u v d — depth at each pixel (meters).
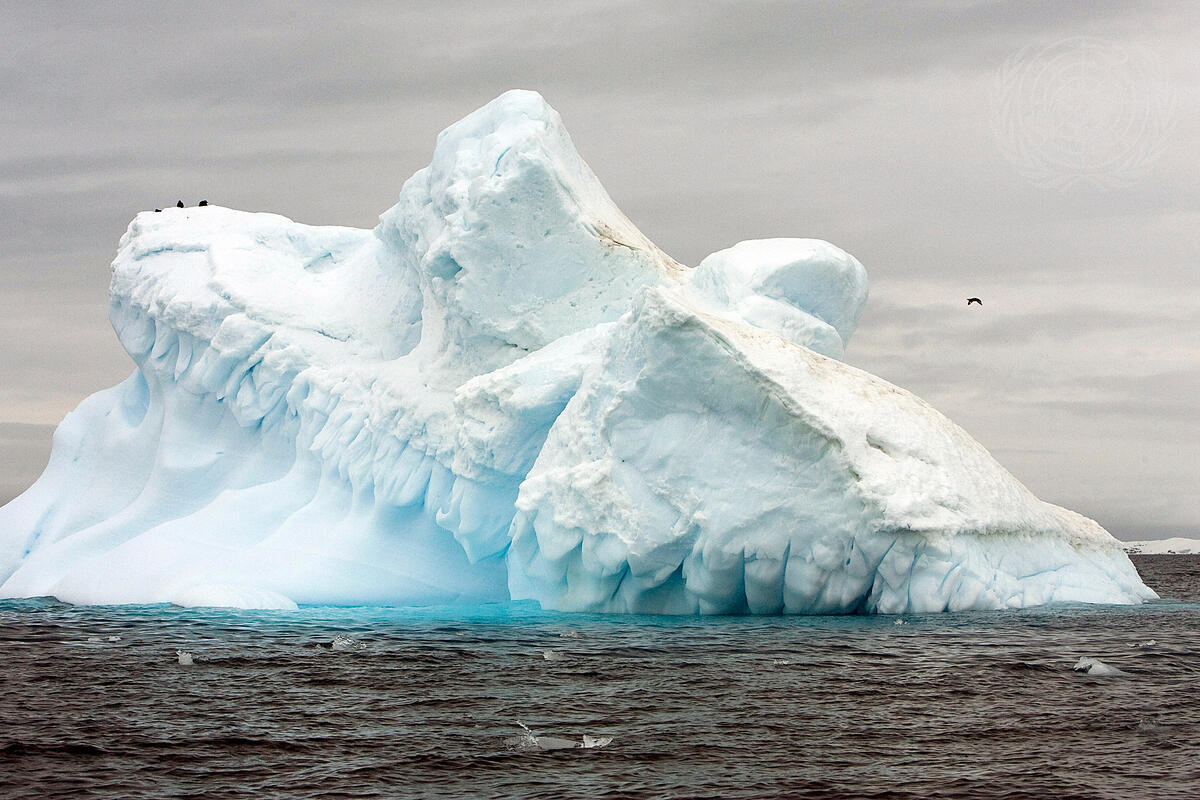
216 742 18.47
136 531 45.00
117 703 21.44
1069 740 18.45
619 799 15.60
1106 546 37.50
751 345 32.66
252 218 50.12
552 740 18.36
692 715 20.17
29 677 24.16
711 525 31.84
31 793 15.91
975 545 32.50
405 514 40.16
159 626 32.50
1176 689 22.23
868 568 31.53
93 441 49.53
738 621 31.62
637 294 33.69
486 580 40.06
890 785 16.17
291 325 44.66
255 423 44.91
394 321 45.16
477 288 39.62
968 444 35.19
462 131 43.09
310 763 17.28
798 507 31.38
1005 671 23.91
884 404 33.56
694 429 32.50
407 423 39.88
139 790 16.02
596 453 34.00
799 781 16.38
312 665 25.34
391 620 33.47
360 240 50.47
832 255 40.06
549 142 41.56
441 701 21.39
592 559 33.66
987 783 16.25
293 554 39.38
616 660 25.48
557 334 39.88
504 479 37.78
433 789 16.02
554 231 39.66
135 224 50.34
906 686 22.50
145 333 47.94
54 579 44.09
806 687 22.42
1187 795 15.59
